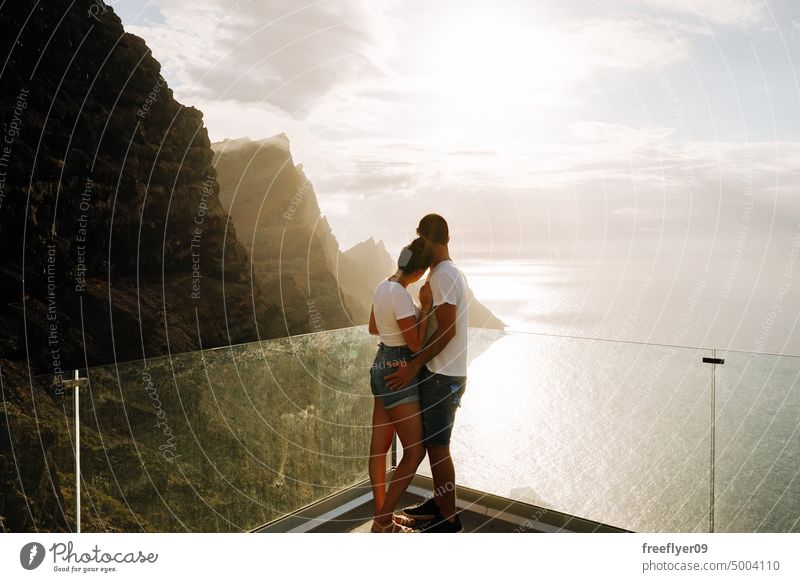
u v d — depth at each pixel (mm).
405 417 2607
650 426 2768
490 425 3262
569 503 2898
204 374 2801
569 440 2971
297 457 3270
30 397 2217
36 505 2209
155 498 2559
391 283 2541
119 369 2469
